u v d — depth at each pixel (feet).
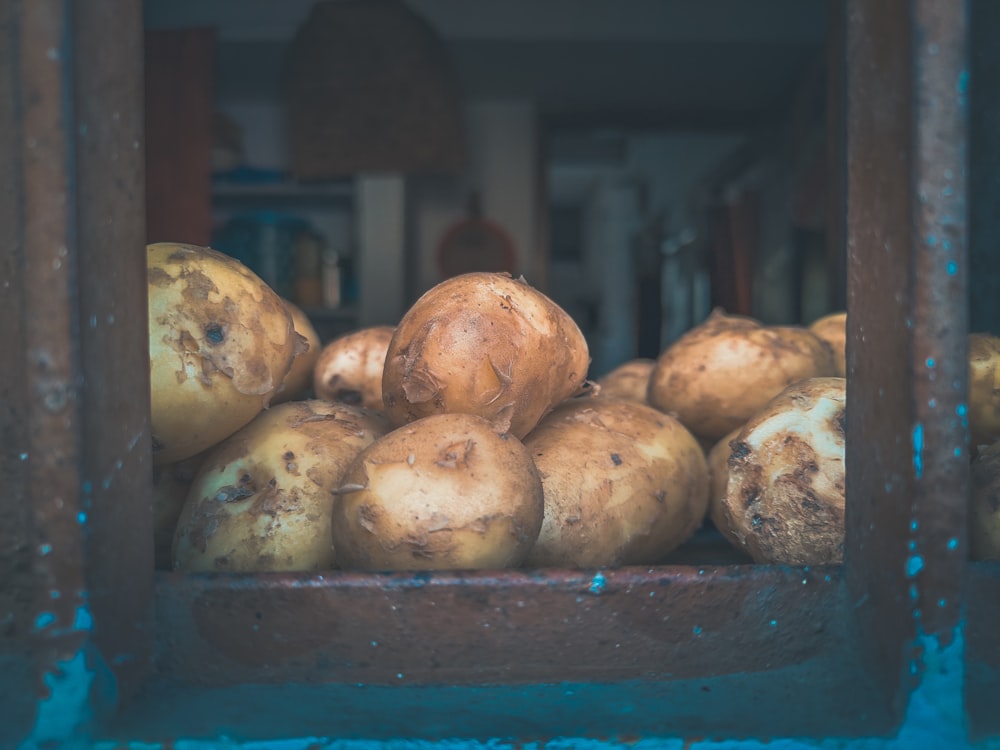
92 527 0.84
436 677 0.97
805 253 7.47
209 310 1.22
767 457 1.34
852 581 1.00
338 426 1.33
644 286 12.89
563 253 18.81
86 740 0.83
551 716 0.89
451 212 6.73
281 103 6.59
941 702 0.86
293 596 0.97
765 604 1.00
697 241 10.89
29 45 0.81
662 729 0.86
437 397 1.24
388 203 5.74
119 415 0.90
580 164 14.23
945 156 0.86
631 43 5.70
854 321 1.01
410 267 6.46
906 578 0.87
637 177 14.03
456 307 1.27
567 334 1.37
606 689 0.95
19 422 0.95
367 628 0.98
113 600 0.88
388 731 0.86
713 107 6.93
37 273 0.81
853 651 0.98
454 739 0.85
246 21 5.57
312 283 5.74
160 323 1.20
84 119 0.84
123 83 0.90
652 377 1.75
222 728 0.86
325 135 5.63
